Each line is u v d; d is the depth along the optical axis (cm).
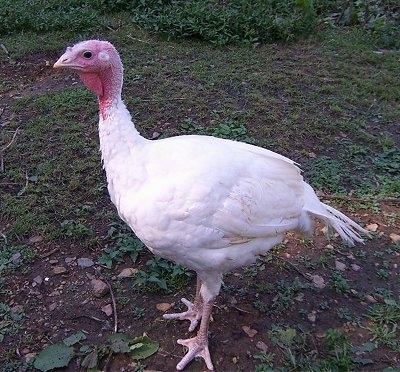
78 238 113
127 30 211
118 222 117
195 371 89
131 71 178
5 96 167
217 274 86
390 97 171
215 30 203
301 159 140
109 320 97
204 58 191
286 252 112
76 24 209
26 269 106
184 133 147
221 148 85
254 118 155
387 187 130
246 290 103
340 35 214
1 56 189
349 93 171
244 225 81
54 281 104
